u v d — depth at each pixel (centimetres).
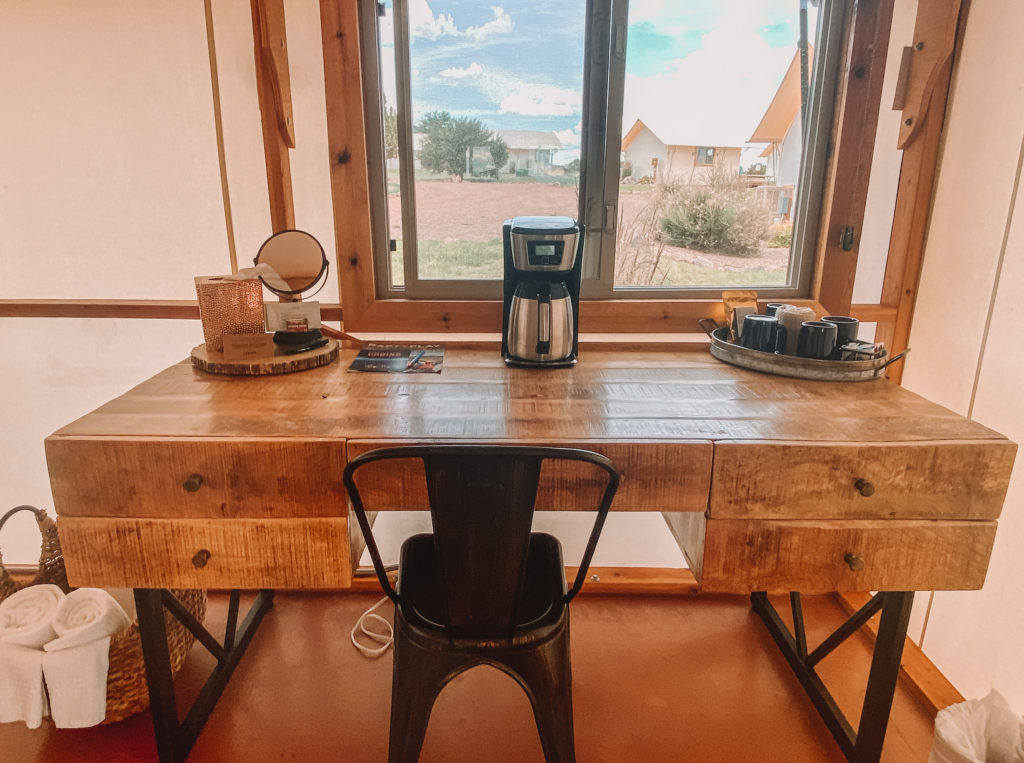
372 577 201
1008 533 142
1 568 159
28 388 183
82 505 113
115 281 175
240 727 150
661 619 191
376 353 164
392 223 177
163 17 158
